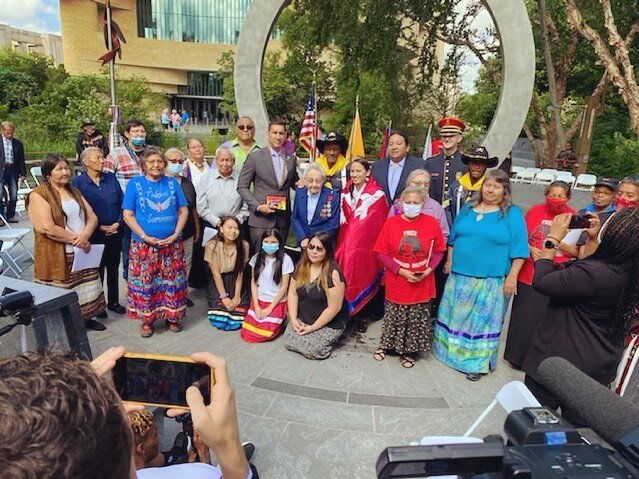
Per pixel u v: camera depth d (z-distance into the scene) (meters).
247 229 4.81
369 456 2.66
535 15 14.96
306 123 6.00
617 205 3.80
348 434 2.84
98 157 4.07
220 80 38.69
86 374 0.62
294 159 4.77
